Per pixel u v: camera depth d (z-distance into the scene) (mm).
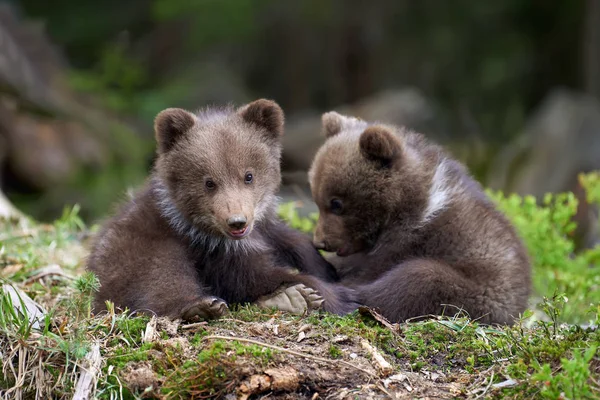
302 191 19344
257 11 39406
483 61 41562
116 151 30469
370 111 33031
